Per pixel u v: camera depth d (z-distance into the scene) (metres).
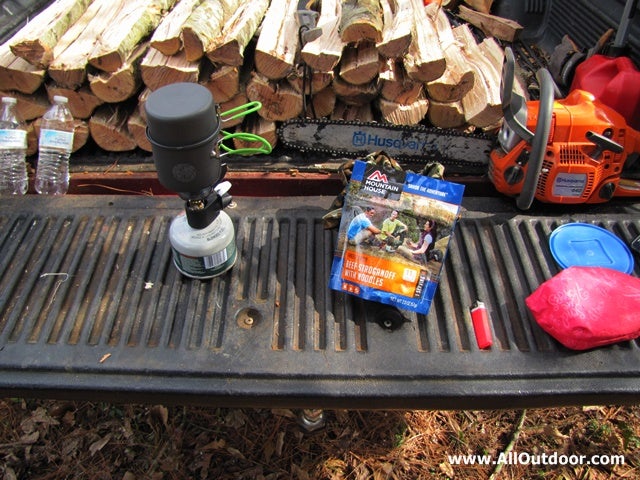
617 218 0.94
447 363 0.74
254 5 1.05
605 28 1.17
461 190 0.76
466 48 1.16
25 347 0.76
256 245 0.89
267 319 0.79
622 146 0.88
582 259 0.87
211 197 0.75
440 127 1.08
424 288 0.78
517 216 0.94
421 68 0.94
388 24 1.00
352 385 0.72
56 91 0.98
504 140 0.93
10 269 0.86
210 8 0.99
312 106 1.04
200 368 0.73
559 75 1.22
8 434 0.99
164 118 0.58
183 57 0.97
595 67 1.04
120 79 0.96
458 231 0.92
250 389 0.72
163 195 0.99
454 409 0.75
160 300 0.82
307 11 1.02
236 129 1.07
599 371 0.74
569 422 1.03
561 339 0.75
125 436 0.98
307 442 0.98
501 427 1.02
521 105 0.85
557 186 0.90
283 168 1.05
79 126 1.03
